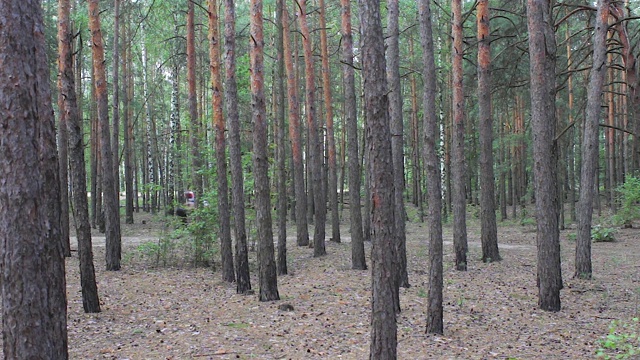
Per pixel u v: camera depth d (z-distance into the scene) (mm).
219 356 7527
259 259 11266
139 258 16438
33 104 4121
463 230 14680
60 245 4301
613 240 20219
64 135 16281
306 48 18516
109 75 33938
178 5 20656
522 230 25422
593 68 12406
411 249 19172
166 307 10500
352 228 15148
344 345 8133
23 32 4082
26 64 4094
